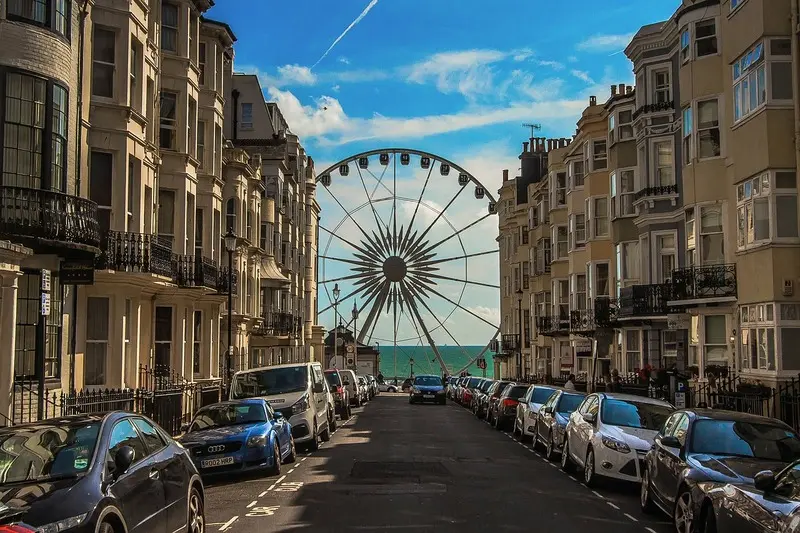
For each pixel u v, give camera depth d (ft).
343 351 249.75
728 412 40.63
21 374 58.49
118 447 29.17
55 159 59.72
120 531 26.37
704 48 85.76
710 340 84.38
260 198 148.97
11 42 57.00
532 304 189.26
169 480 31.53
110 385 72.38
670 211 99.60
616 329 119.03
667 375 93.35
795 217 69.67
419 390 177.27
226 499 47.50
